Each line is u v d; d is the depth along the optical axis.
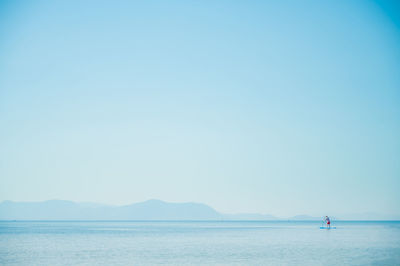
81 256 51.19
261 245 69.56
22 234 112.31
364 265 41.88
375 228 168.00
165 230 153.12
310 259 47.22
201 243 75.19
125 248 63.31
